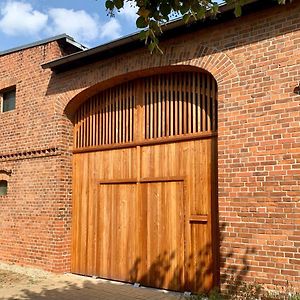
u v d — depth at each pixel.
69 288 8.84
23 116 11.42
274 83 6.89
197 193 8.14
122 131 9.61
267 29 7.07
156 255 8.62
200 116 8.27
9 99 12.28
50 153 10.55
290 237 6.47
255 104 7.07
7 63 12.20
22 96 11.56
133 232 9.09
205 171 8.07
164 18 3.93
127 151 9.43
